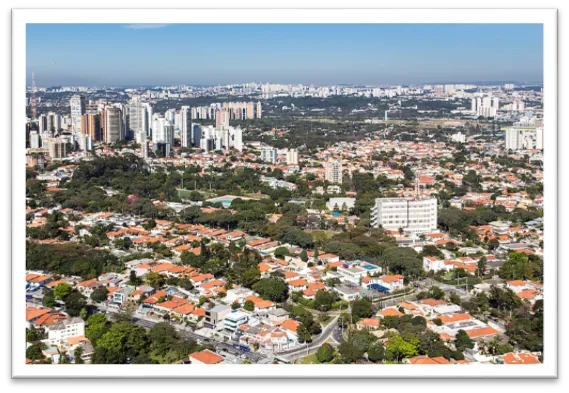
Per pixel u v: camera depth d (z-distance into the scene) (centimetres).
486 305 15025
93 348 12669
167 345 12519
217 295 16138
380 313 14550
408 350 12025
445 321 13712
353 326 13938
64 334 13050
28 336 12950
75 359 12138
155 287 16650
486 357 11944
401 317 13850
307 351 12675
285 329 13612
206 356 11888
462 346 12469
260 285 16088
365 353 12356
